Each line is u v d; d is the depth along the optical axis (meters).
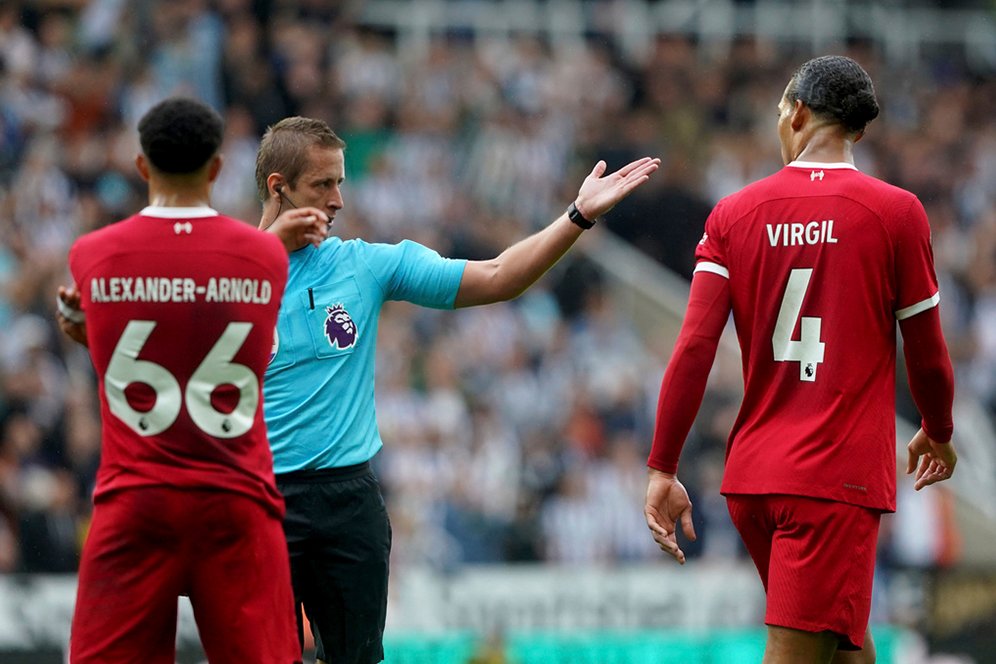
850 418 15.77
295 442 16.77
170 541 14.28
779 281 16.06
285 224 15.55
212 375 14.28
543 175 59.06
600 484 47.44
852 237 15.80
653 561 46.88
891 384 16.03
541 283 54.00
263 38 56.31
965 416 56.50
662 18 66.81
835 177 16.09
